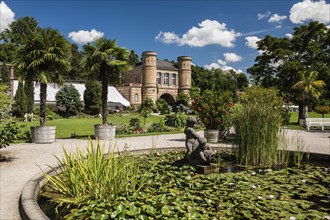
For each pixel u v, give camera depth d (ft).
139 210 9.48
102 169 11.85
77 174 12.00
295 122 80.89
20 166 20.03
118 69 38.60
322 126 55.93
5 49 161.07
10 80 115.96
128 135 44.83
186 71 197.26
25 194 11.68
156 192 12.19
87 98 128.36
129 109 153.38
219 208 10.57
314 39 84.79
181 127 61.57
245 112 19.53
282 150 19.83
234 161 20.27
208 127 33.01
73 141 36.01
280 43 85.61
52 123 77.30
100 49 37.29
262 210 10.37
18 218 10.59
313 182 14.43
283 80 81.10
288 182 14.28
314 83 73.31
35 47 33.14
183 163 18.02
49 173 15.67
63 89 124.67
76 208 10.87
